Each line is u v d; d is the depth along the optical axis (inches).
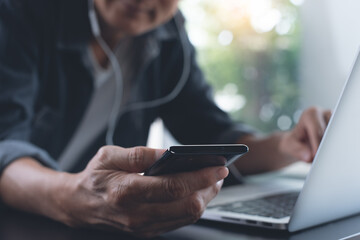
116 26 38.3
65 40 36.0
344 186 17.5
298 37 92.9
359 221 19.2
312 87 85.0
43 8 34.0
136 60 44.9
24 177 22.1
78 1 36.4
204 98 49.8
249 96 103.4
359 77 15.0
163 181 14.7
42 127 37.9
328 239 16.0
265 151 39.4
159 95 49.4
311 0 83.1
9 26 31.4
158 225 16.3
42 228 19.0
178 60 48.7
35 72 33.5
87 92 39.3
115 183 15.7
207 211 20.2
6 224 19.9
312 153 33.0
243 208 21.0
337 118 15.3
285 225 17.0
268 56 101.6
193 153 13.3
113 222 16.9
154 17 38.4
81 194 17.6
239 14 105.6
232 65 106.1
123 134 46.2
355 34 72.7
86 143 44.3
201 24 108.2
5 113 29.1
